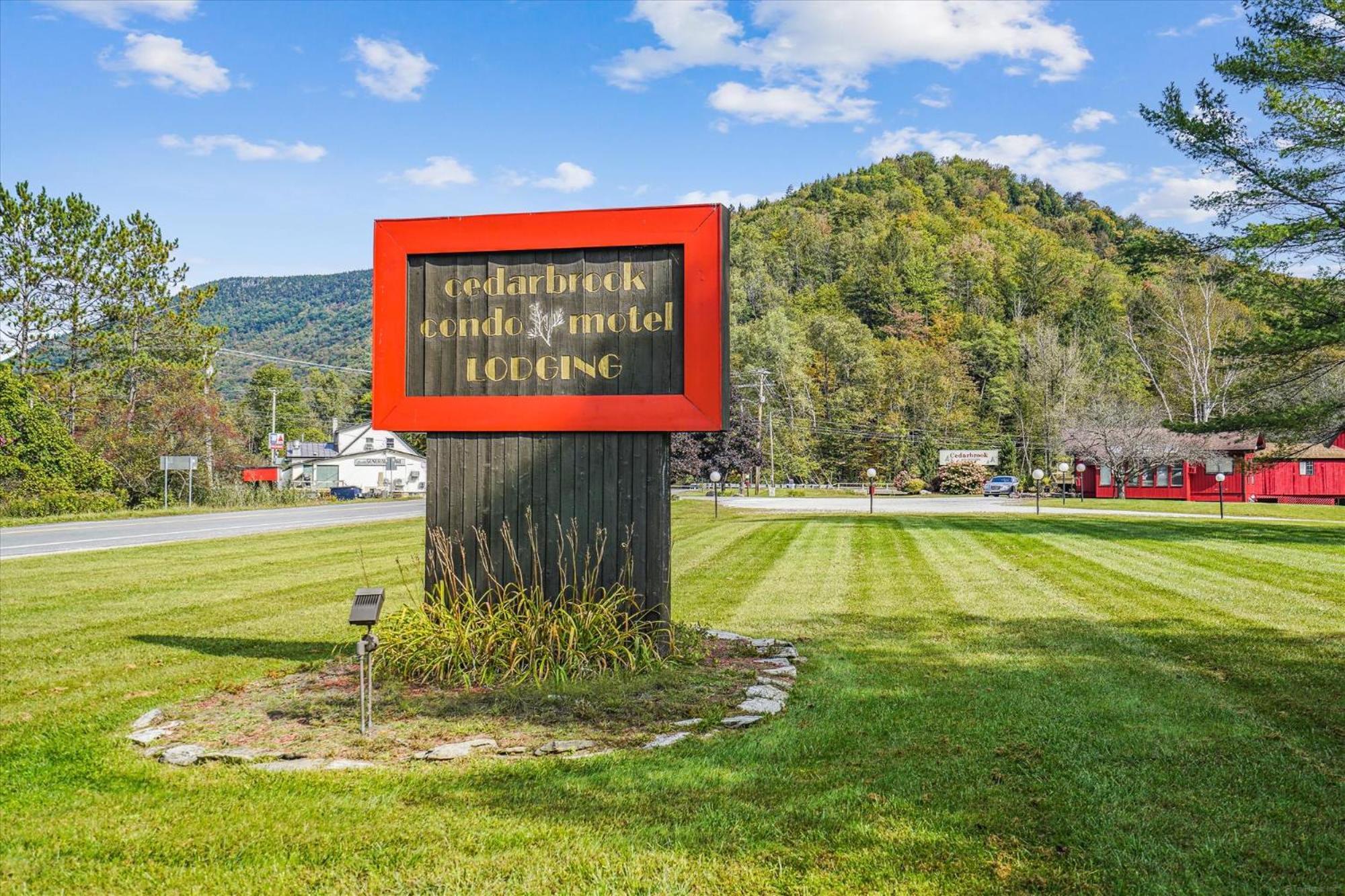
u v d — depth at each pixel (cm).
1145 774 474
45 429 3338
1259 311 2341
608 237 729
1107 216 18175
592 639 690
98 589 1252
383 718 589
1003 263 12369
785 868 369
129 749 537
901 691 657
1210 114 2230
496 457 744
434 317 760
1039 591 1188
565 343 739
